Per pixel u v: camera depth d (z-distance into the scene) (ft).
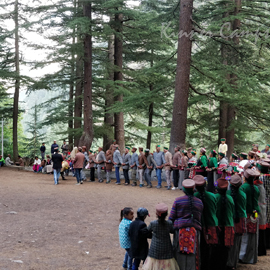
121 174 63.67
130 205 37.58
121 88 76.64
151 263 15.89
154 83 84.53
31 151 134.72
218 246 18.21
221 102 67.10
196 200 16.44
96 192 46.39
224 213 18.24
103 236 26.35
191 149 48.14
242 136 91.15
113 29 73.31
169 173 50.85
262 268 20.16
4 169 82.17
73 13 76.59
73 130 86.48
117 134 85.81
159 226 15.98
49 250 22.89
